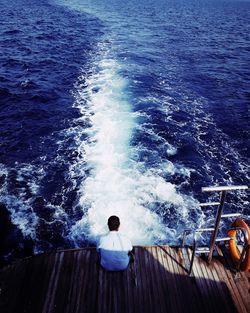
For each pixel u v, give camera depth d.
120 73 18.88
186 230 5.24
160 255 5.39
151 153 10.73
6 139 11.49
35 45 24.84
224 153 11.36
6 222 7.89
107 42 27.94
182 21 49.78
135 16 50.19
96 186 8.98
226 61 25.00
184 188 9.18
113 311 4.49
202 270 5.11
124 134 11.78
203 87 18.20
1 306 4.59
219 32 41.06
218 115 14.41
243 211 8.63
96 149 10.77
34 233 7.62
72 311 4.48
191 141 11.84
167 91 16.77
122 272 5.04
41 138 11.55
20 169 9.79
